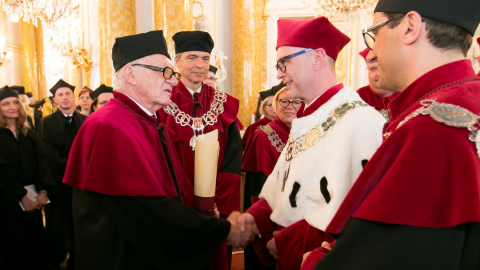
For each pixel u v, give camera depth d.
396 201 0.80
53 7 6.24
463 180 0.78
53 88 4.73
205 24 7.07
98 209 1.85
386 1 1.02
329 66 1.65
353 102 1.57
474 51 5.23
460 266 0.82
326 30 1.61
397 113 1.04
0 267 3.28
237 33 7.63
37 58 10.53
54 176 4.17
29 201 3.52
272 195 1.90
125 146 1.79
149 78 1.96
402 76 1.02
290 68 1.66
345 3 4.41
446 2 0.94
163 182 1.94
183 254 1.85
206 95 3.00
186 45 2.86
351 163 1.43
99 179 1.75
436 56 0.97
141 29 5.91
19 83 10.52
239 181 2.88
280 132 3.25
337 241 0.89
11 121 3.64
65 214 4.16
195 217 1.82
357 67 8.30
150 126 1.99
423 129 0.84
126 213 1.78
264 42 8.85
